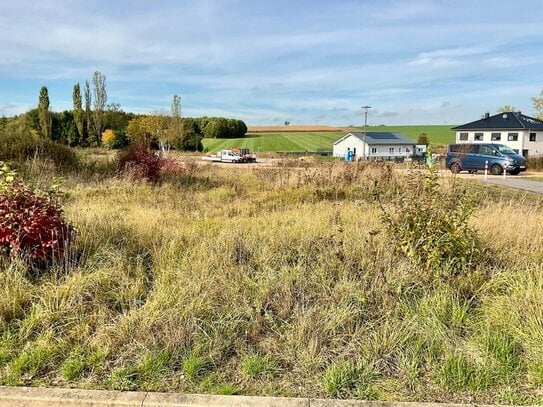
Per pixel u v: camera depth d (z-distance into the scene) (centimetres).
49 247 436
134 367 297
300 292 398
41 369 299
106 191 1151
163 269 439
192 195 1159
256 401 264
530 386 281
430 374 295
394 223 476
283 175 1492
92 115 6069
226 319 355
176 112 6438
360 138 6275
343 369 293
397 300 376
